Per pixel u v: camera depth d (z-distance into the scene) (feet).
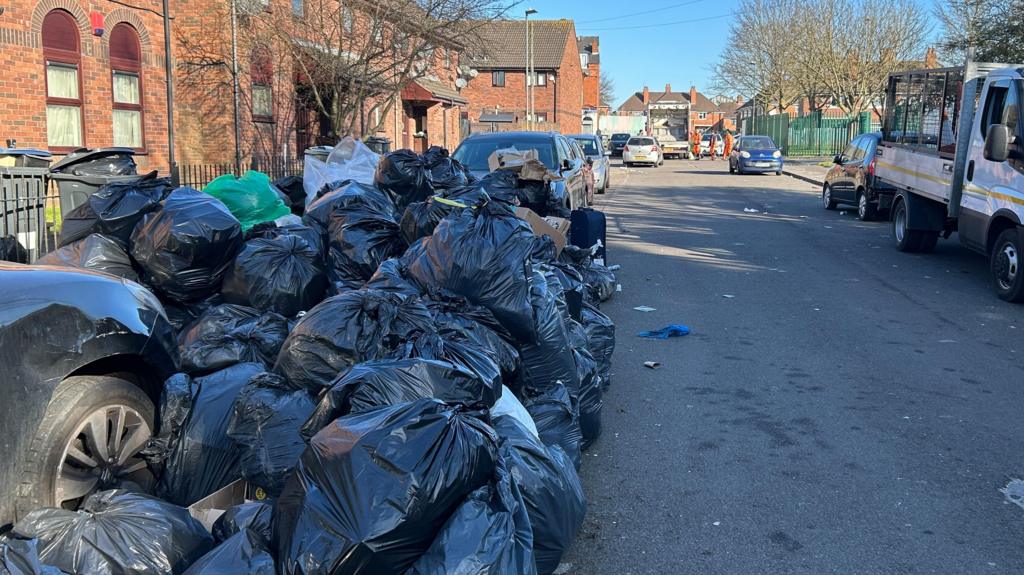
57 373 11.09
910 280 35.12
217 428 12.63
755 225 54.44
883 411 18.85
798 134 165.58
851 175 58.39
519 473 11.15
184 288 16.87
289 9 52.85
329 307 13.11
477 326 14.49
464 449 9.18
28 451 10.71
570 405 15.23
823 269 37.76
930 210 40.70
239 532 9.53
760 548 12.71
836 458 16.19
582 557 12.44
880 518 13.67
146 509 9.67
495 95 174.19
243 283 17.02
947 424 18.02
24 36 40.29
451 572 8.46
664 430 17.81
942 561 12.30
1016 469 15.64
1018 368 22.24
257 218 22.30
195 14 54.03
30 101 40.75
